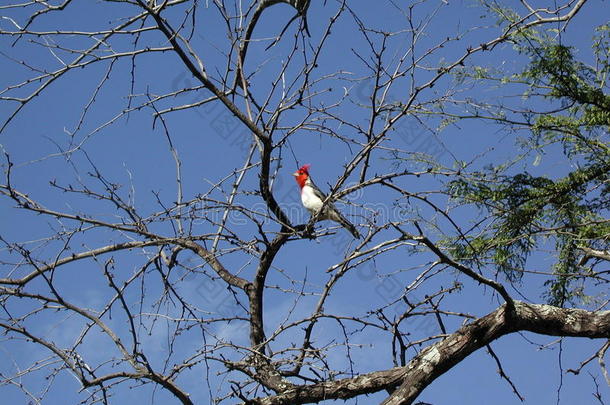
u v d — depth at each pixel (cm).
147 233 1070
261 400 1027
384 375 1015
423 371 992
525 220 1322
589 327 997
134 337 959
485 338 1002
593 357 1034
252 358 1033
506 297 985
